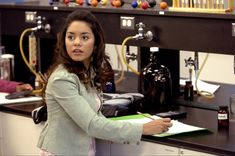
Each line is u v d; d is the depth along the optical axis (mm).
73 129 2793
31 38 4148
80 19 2809
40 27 4020
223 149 2646
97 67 2945
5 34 4336
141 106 3457
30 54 4180
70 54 2801
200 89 3814
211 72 3912
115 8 3613
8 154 3676
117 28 3641
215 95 3740
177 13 3316
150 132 2771
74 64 2801
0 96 3832
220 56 3869
